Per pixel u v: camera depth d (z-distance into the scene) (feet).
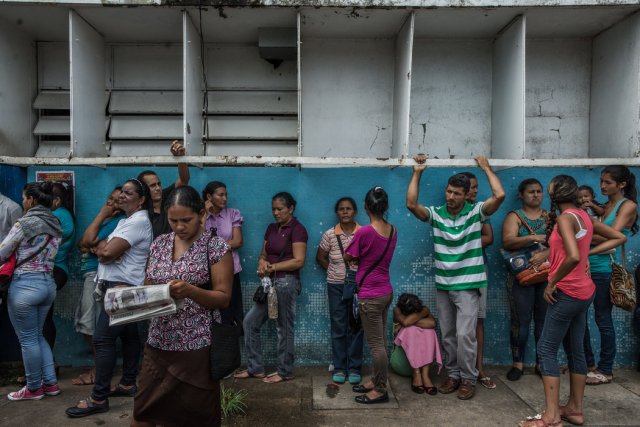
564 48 16.55
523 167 14.74
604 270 13.42
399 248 14.82
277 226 14.12
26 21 14.80
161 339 8.03
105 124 16.25
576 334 11.06
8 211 13.25
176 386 7.97
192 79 14.88
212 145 16.38
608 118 15.65
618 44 15.14
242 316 14.40
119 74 16.49
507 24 15.19
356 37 16.34
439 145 16.61
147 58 16.56
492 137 16.61
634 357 14.71
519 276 13.19
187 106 14.34
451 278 12.62
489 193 14.88
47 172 14.69
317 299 14.78
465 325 12.43
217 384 8.29
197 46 15.42
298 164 14.44
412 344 13.17
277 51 15.52
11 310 11.96
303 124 16.55
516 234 13.55
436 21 14.94
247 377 13.93
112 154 16.29
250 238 14.78
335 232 13.94
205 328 8.05
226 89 16.49
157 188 13.41
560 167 14.76
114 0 13.58
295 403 12.29
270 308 13.21
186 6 13.70
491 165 13.76
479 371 13.46
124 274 11.38
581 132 16.47
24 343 12.17
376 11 14.11
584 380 11.14
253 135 16.26
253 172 14.75
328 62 16.52
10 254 11.82
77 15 14.24
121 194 11.76
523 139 14.35
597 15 14.49
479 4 13.74
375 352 12.00
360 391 12.81
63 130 16.24
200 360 7.98
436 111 16.66
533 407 12.05
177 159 13.66
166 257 8.17
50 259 12.35
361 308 11.97
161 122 16.43
